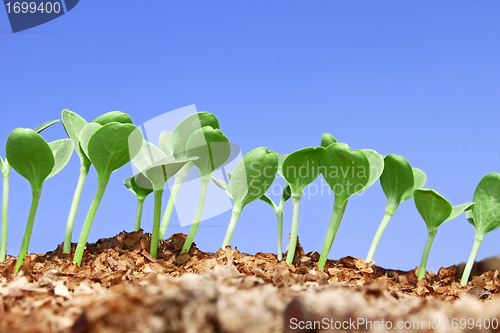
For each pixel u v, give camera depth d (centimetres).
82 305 43
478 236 53
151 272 48
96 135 47
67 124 51
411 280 53
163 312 41
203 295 42
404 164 52
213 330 40
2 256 51
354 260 53
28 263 48
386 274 53
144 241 52
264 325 41
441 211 51
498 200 52
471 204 53
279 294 44
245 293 42
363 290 45
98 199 49
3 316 42
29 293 44
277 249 53
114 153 48
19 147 47
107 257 50
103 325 39
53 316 42
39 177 48
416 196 51
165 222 53
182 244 53
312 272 50
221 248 51
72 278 47
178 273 48
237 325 40
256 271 48
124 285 45
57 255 51
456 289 51
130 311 41
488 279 52
